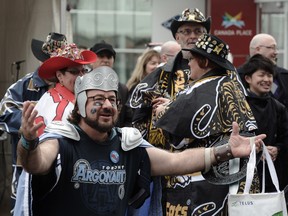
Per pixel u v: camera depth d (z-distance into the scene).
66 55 7.18
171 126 6.82
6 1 11.06
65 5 10.52
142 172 5.59
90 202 5.30
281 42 18.39
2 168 11.45
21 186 5.20
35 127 4.91
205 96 6.83
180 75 7.71
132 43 18.58
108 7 18.56
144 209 6.34
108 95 5.36
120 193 5.43
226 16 17.91
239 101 6.88
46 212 5.29
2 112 8.06
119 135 5.51
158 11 17.81
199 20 7.89
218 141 6.81
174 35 8.04
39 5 10.91
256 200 6.14
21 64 11.09
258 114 8.69
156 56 10.94
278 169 8.93
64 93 7.14
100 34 18.58
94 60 7.50
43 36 10.91
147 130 7.86
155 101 7.59
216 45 6.96
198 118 6.79
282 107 8.91
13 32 11.09
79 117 5.41
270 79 8.73
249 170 5.83
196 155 5.66
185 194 6.98
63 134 5.29
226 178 6.23
